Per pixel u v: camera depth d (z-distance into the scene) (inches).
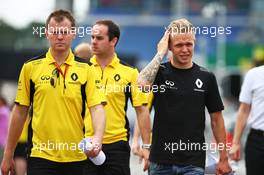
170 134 857.5
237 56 3243.1
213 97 868.0
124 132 927.0
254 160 999.0
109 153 916.0
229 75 2883.9
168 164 857.5
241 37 4714.6
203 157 860.6
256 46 3245.6
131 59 2613.2
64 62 772.0
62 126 772.0
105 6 4813.0
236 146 1016.9
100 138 764.0
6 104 1439.5
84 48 1012.5
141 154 951.6
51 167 776.3
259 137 995.9
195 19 4675.2
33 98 779.4
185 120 854.5
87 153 749.3
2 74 2706.7
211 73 865.5
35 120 777.6
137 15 4805.6
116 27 933.2
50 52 775.7
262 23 4771.2
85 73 774.5
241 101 1013.8
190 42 848.9
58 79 770.8
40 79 772.0
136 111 925.2
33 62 776.9
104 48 927.0
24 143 1376.7
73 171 781.3
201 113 858.8
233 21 4761.3
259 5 4813.0
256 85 996.6
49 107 770.8
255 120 996.6
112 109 920.3
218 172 895.1
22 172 1384.1
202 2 4724.4
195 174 853.2
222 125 877.2
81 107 776.3
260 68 1000.9
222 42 3329.2
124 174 924.0
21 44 4717.0
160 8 4810.5
